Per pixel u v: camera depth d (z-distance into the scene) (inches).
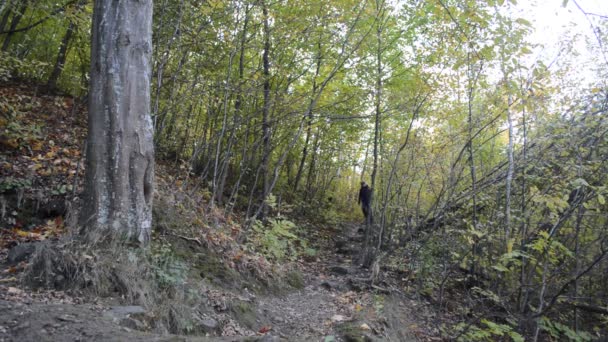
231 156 450.6
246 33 401.1
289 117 402.9
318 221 626.8
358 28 413.7
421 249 364.5
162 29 339.9
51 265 177.0
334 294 320.5
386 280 364.5
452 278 367.9
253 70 446.9
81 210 205.8
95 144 203.5
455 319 319.9
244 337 155.9
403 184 410.3
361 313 266.1
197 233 283.0
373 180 421.1
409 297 347.3
